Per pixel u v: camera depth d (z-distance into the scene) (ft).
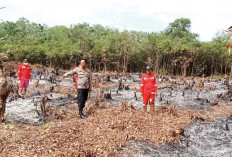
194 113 34.42
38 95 42.19
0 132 21.36
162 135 24.22
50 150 18.67
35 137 20.86
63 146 19.56
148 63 107.24
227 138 26.63
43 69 90.68
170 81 72.18
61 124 24.41
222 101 44.96
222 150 23.52
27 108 33.01
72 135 21.67
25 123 26.00
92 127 24.16
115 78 74.64
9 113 29.96
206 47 110.42
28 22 191.83
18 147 18.80
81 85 27.25
